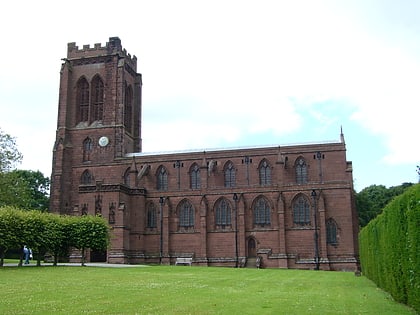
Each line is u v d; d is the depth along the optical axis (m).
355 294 37.00
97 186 105.00
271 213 102.12
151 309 26.31
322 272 76.00
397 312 26.48
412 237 26.67
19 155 107.31
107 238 82.31
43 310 25.81
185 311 25.67
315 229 98.69
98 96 128.75
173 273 61.06
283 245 98.62
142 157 121.50
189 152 119.81
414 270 26.61
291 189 101.88
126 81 132.75
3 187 101.31
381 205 154.62
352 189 107.38
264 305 28.59
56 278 49.28
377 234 44.69
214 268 76.50
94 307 27.05
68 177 124.50
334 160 111.06
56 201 121.56
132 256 105.81
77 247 78.44
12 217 68.56
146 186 118.94
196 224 105.56
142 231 107.12
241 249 101.19
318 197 99.69
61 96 128.12
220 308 27.03
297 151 113.31
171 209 107.56
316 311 26.25
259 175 114.50
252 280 51.53
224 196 105.00
